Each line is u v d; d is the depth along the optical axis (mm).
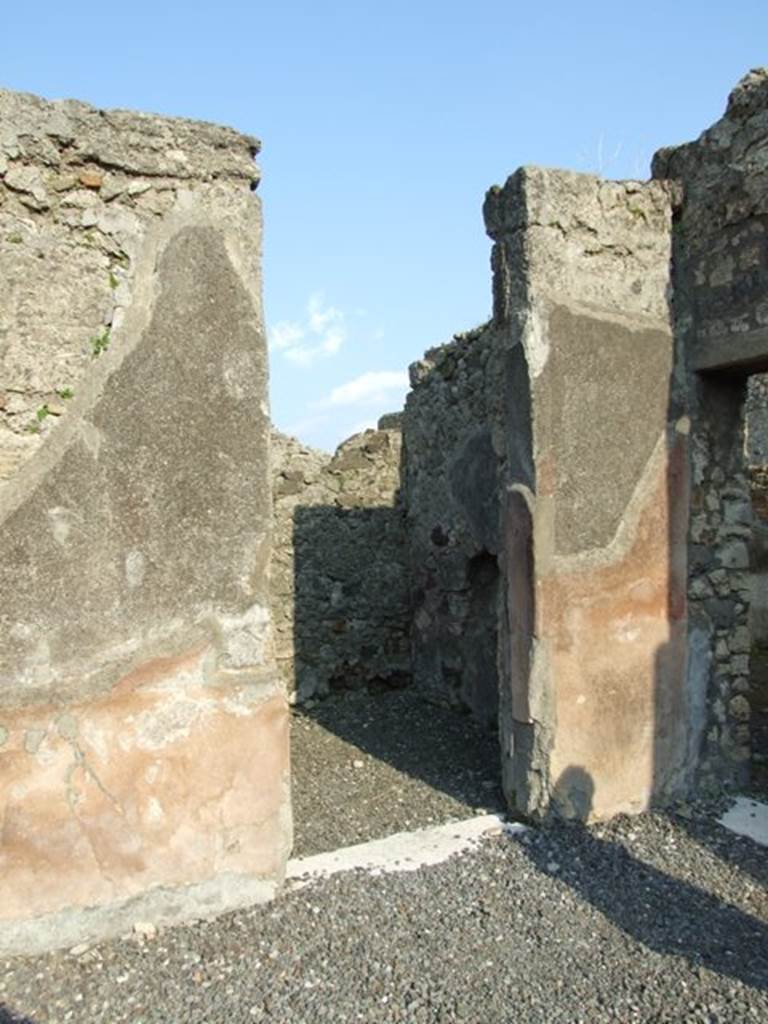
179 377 3006
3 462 2809
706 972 2705
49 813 2846
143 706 2961
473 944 2873
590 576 3822
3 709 2793
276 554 6406
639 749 3957
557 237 3738
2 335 2814
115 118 2939
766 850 3578
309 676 6477
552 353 3717
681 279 4090
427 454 6348
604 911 3088
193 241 3027
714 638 4195
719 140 3924
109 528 2918
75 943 2869
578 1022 2480
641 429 3955
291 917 3037
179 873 3012
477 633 5840
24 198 2848
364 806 4262
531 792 3773
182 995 2600
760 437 9195
